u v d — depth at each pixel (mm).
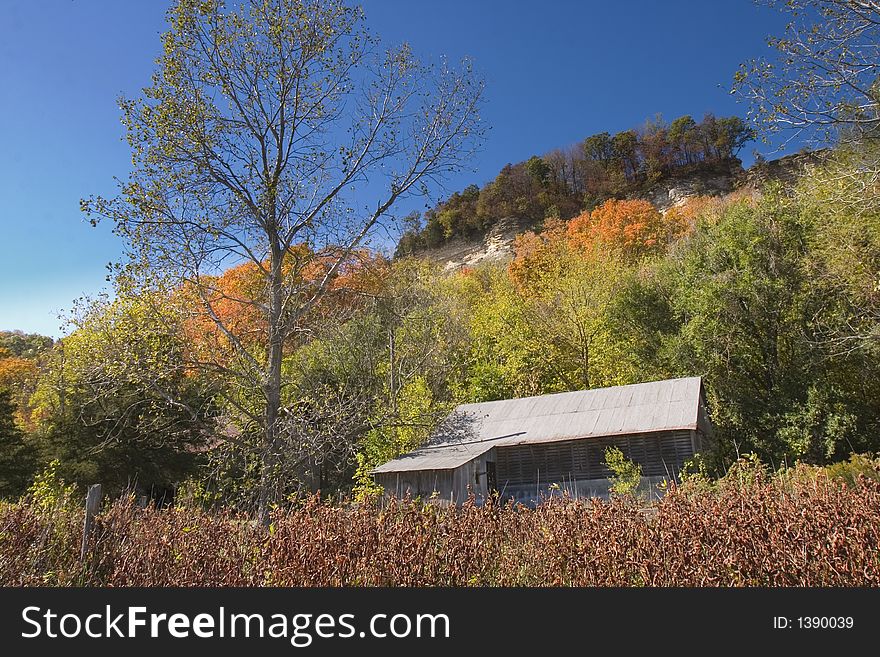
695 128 107688
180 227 17484
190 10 17625
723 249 30156
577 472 21859
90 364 17594
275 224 19203
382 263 20953
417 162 19953
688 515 6941
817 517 6547
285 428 17719
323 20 19312
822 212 20781
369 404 21312
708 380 29141
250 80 19203
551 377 35375
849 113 12625
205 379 19672
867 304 23016
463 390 33031
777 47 13078
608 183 106938
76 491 22594
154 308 17000
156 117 16969
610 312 35000
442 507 8492
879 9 12258
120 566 8023
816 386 25266
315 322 20625
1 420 25312
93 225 16219
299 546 7441
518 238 78688
